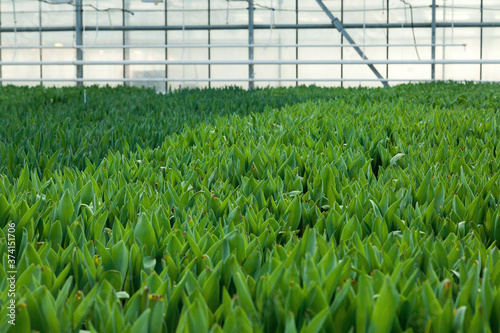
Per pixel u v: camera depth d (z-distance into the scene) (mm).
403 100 6906
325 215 1880
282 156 2832
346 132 3924
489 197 1975
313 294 1083
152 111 5691
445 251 1391
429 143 3426
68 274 1411
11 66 17719
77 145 3660
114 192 2123
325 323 1039
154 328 1041
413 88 9398
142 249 1390
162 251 1488
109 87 12156
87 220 1769
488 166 2627
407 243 1531
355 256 1352
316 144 3277
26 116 5441
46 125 4465
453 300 1231
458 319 1036
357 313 1045
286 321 1000
